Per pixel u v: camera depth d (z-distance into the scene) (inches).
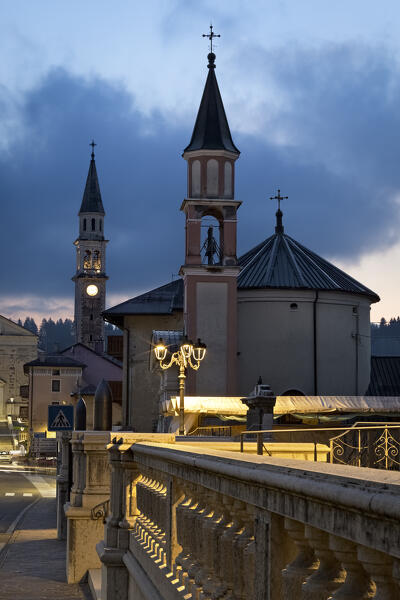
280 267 1804.9
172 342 1692.9
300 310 1759.4
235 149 1711.4
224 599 178.5
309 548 129.6
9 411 5187.0
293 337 1749.5
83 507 575.2
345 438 345.1
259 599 146.8
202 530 204.4
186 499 243.6
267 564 142.3
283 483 122.6
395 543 91.6
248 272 1801.2
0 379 5177.2
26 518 1174.3
